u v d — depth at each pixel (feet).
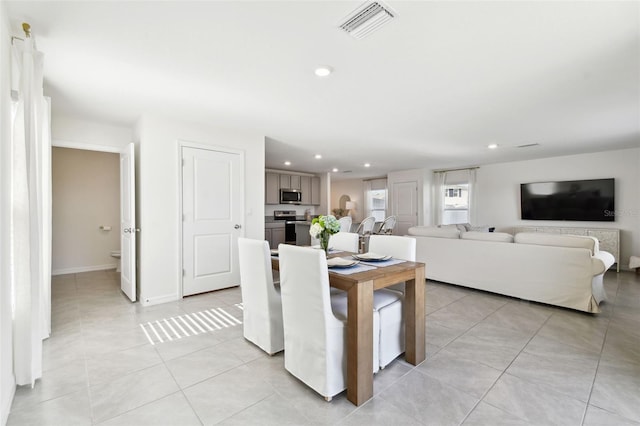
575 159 18.92
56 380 6.22
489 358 7.16
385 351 6.70
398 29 5.78
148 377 6.36
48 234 8.38
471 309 10.63
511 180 21.75
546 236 11.09
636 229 16.90
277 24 5.63
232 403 5.52
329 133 14.02
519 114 11.00
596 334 8.49
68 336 8.37
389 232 25.09
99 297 12.01
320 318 5.56
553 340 8.11
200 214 12.32
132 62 7.12
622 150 17.28
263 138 14.34
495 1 4.98
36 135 6.21
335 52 6.68
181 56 6.84
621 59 6.96
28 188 5.86
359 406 5.44
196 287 12.25
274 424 4.97
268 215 27.02
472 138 14.80
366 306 5.64
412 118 11.54
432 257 14.34
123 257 12.44
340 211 34.01
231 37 6.07
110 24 5.63
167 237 11.48
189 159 12.02
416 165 23.90
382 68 7.45
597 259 9.80
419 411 5.29
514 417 5.11
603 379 6.24
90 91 8.86
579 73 7.70
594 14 5.32
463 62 7.16
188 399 5.63
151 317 9.84
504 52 6.68
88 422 5.01
